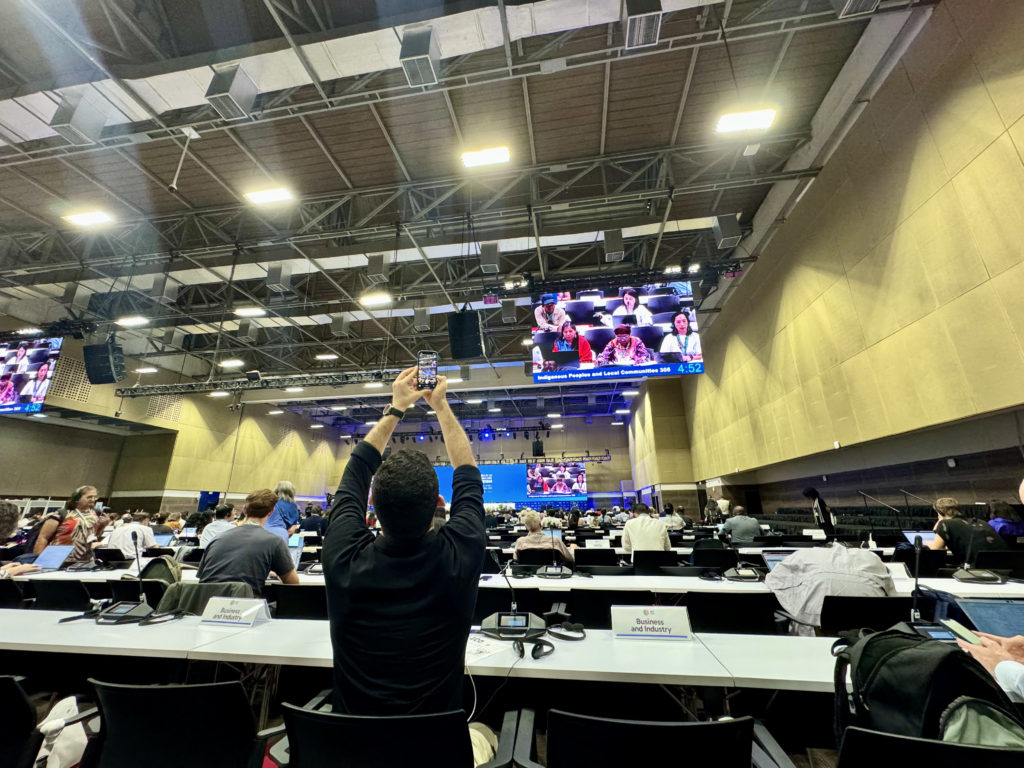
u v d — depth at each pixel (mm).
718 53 5605
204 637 1801
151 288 10062
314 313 11688
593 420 24750
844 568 2412
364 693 1029
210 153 6723
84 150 6281
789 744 2166
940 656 990
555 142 6805
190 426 15938
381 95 5613
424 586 1069
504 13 4562
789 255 7934
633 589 2635
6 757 1264
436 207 8156
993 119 4184
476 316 8992
